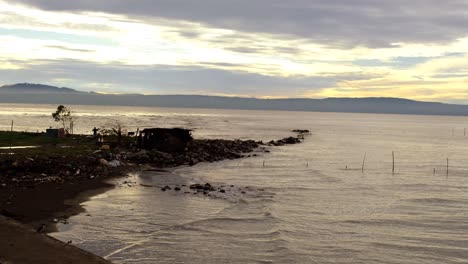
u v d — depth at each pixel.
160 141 65.81
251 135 134.00
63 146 58.88
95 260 19.39
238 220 32.44
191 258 24.39
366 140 134.50
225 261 24.14
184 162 61.72
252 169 61.38
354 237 29.77
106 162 50.84
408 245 28.27
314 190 46.97
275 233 29.44
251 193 43.09
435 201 42.78
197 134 125.50
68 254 19.75
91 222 29.55
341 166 69.62
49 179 41.09
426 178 59.03
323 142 120.50
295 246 27.03
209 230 29.64
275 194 43.34
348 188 49.22
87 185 41.25
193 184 45.56
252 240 27.86
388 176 60.25
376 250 27.19
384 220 34.53
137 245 25.91
